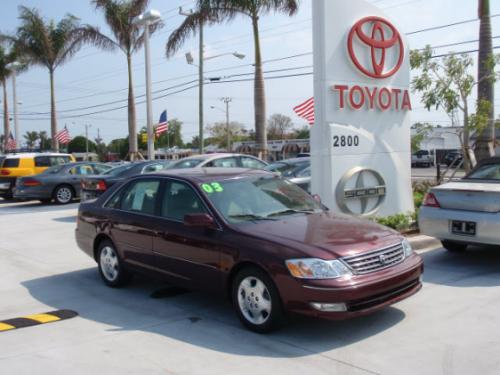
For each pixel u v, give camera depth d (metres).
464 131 12.03
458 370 4.16
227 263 5.21
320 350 4.61
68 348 4.84
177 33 23.39
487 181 7.93
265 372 4.21
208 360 4.47
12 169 20.11
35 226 12.98
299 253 4.73
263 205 5.88
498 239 6.99
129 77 29.02
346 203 9.35
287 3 21.00
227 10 21.55
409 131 10.42
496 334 4.90
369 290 4.68
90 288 6.99
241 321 5.19
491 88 13.65
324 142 9.21
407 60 10.34
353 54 9.38
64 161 21.44
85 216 7.36
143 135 28.06
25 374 4.29
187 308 5.96
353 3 9.45
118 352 4.71
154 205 6.28
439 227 7.57
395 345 4.69
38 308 6.18
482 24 13.69
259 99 21.84
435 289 6.39
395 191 10.16
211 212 5.57
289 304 4.71
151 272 6.22
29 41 33.09
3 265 8.59
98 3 28.08
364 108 9.66
